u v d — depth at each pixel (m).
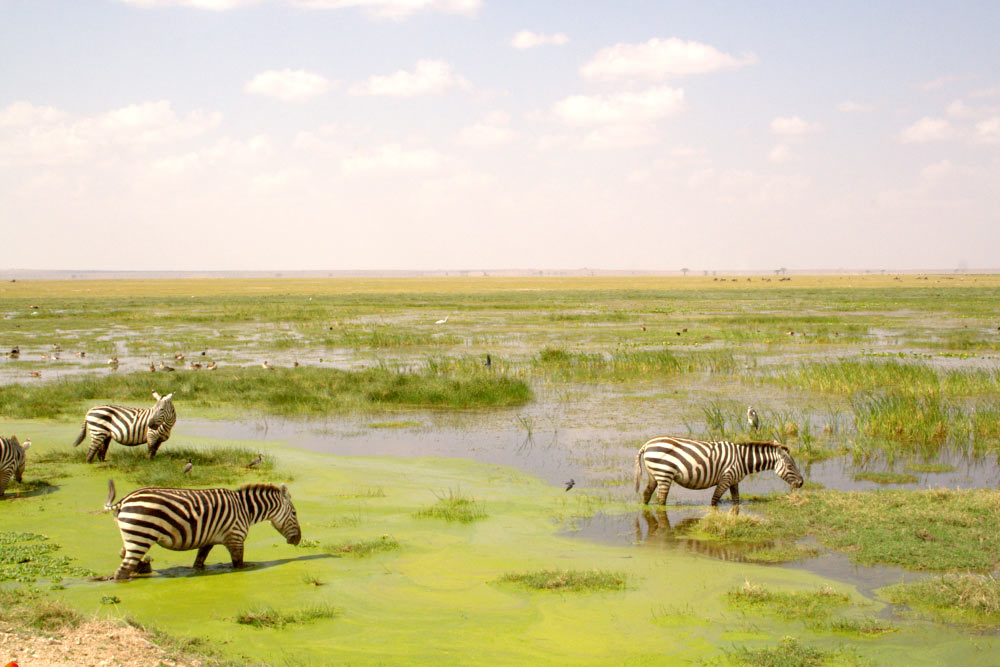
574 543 11.76
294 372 28.41
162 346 40.47
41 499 13.48
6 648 6.77
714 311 64.88
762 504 13.84
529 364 32.16
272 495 10.92
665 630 8.52
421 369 30.47
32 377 29.33
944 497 13.67
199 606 8.95
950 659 7.91
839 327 47.53
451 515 13.06
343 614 8.84
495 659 7.74
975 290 98.25
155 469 15.28
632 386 27.58
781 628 8.62
